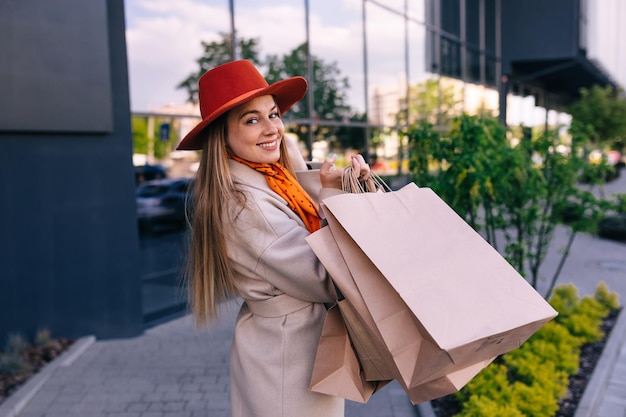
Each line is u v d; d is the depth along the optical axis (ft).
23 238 15.12
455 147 12.79
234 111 5.43
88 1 15.26
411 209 4.94
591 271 26.17
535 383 11.13
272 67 24.99
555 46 53.83
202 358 15.17
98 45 15.55
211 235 5.48
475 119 12.95
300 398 5.49
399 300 4.36
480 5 51.42
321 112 28.14
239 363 5.85
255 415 5.62
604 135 64.75
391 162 35.37
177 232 23.08
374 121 33.30
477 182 12.04
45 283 15.55
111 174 16.38
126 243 16.78
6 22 14.11
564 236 36.52
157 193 21.88
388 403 12.10
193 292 5.85
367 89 32.45
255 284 5.49
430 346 4.05
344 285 4.57
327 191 5.58
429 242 4.63
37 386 12.85
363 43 32.01
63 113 15.11
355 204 4.74
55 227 15.58
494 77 54.90
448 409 11.66
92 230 16.17
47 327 15.70
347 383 5.01
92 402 12.26
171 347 16.12
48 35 14.71
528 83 68.39
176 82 21.75
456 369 4.38
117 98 16.28
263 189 5.44
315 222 5.74
